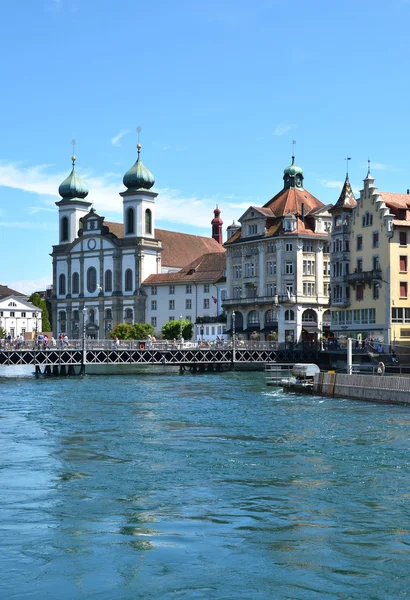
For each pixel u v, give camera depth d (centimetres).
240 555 1864
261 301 13062
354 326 10331
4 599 1603
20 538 1988
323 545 1939
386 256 9744
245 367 11412
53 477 2720
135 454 3200
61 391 6869
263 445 3434
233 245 13812
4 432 3912
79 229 18500
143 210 17100
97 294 17350
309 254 12912
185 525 2109
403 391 5209
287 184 13962
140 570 1761
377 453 3206
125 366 13088
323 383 6062
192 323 15675
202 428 4056
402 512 2244
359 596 1616
